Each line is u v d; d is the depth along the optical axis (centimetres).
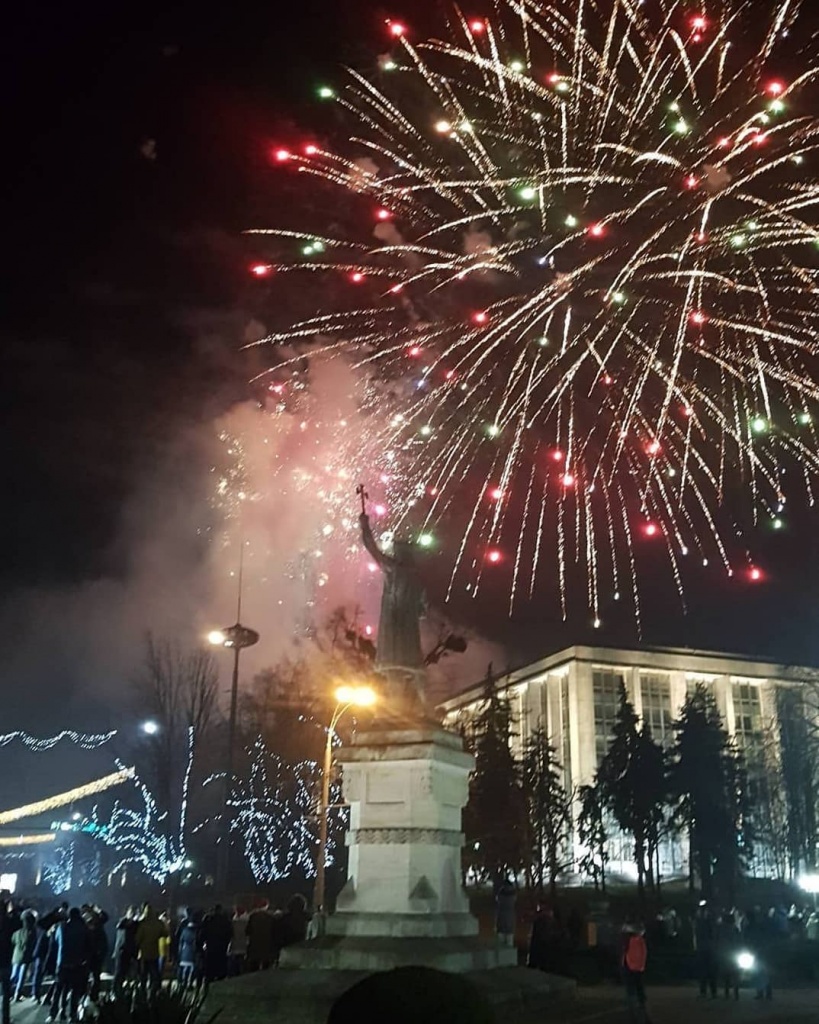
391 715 1705
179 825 5103
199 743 5119
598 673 9131
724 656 9469
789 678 7419
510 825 5288
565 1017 1544
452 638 1788
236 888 4984
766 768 7444
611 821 7938
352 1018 400
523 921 4597
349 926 1562
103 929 1919
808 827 6831
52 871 5431
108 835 5209
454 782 1705
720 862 5531
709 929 2255
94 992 1745
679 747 5788
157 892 4850
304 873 5088
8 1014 1828
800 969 2686
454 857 1664
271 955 1997
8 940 1906
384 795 1644
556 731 9212
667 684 9306
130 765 5469
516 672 9625
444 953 1486
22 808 5312
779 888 6294
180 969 2109
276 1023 1363
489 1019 405
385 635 1756
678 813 5747
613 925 3859
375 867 1609
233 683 4144
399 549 1806
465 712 6475
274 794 5081
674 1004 2067
